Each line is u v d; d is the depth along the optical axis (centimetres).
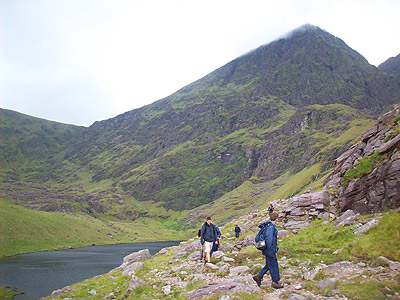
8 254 16238
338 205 2516
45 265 12044
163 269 2075
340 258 1498
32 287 8062
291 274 1370
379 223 1764
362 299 959
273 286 1215
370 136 2870
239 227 3145
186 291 1380
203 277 1561
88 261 13062
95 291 1858
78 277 9350
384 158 2295
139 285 1603
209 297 1136
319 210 2583
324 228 2170
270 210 3272
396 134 2391
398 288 991
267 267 1239
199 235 2170
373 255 1434
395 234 1560
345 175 2633
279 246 2069
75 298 1777
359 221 2008
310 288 1149
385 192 2086
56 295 2158
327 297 1027
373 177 2238
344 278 1154
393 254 1378
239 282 1238
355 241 1680
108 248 19438
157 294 1443
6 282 8712
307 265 1484
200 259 2138
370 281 1071
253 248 2148
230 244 2452
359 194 2319
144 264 2339
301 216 2680
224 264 1780
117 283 1958
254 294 1112
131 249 18412
